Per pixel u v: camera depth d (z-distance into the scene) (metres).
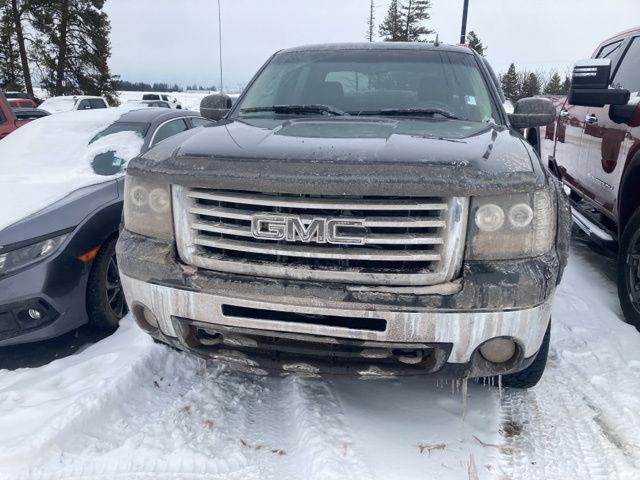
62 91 36.25
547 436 2.53
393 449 2.41
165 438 2.54
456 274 2.14
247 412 2.77
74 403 2.68
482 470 2.30
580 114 5.06
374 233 2.11
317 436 2.46
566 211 2.61
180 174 2.27
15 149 4.58
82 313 3.61
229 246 2.24
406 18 49.19
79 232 3.55
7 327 3.37
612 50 5.22
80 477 2.31
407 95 3.39
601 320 3.68
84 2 36.12
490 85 3.50
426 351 2.24
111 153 4.47
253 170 2.17
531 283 2.10
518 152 2.43
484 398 2.83
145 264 2.40
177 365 3.22
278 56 4.05
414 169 2.08
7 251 3.34
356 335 2.16
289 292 2.17
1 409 2.81
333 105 3.39
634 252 3.59
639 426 2.56
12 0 34.16
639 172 3.64
